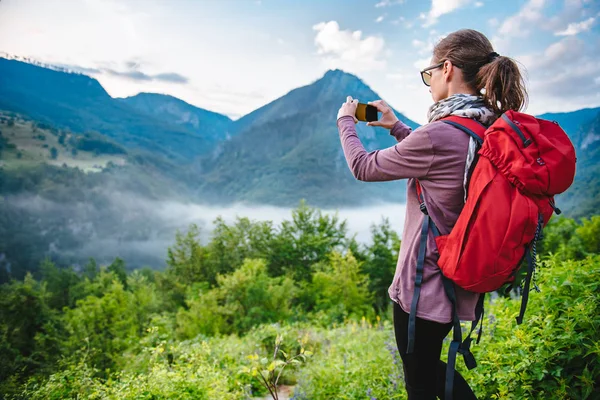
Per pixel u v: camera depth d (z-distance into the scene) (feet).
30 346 96.27
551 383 7.19
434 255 5.48
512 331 8.89
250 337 26.00
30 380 15.11
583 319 7.49
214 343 26.73
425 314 5.44
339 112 6.73
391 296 5.95
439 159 5.37
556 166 4.85
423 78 6.42
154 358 15.38
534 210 4.85
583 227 73.72
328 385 13.91
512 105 5.59
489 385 8.39
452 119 5.53
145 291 129.59
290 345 23.02
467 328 10.87
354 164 5.99
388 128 6.95
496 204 4.91
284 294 66.13
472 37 5.86
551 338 7.59
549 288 8.91
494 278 5.02
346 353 16.90
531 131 4.96
